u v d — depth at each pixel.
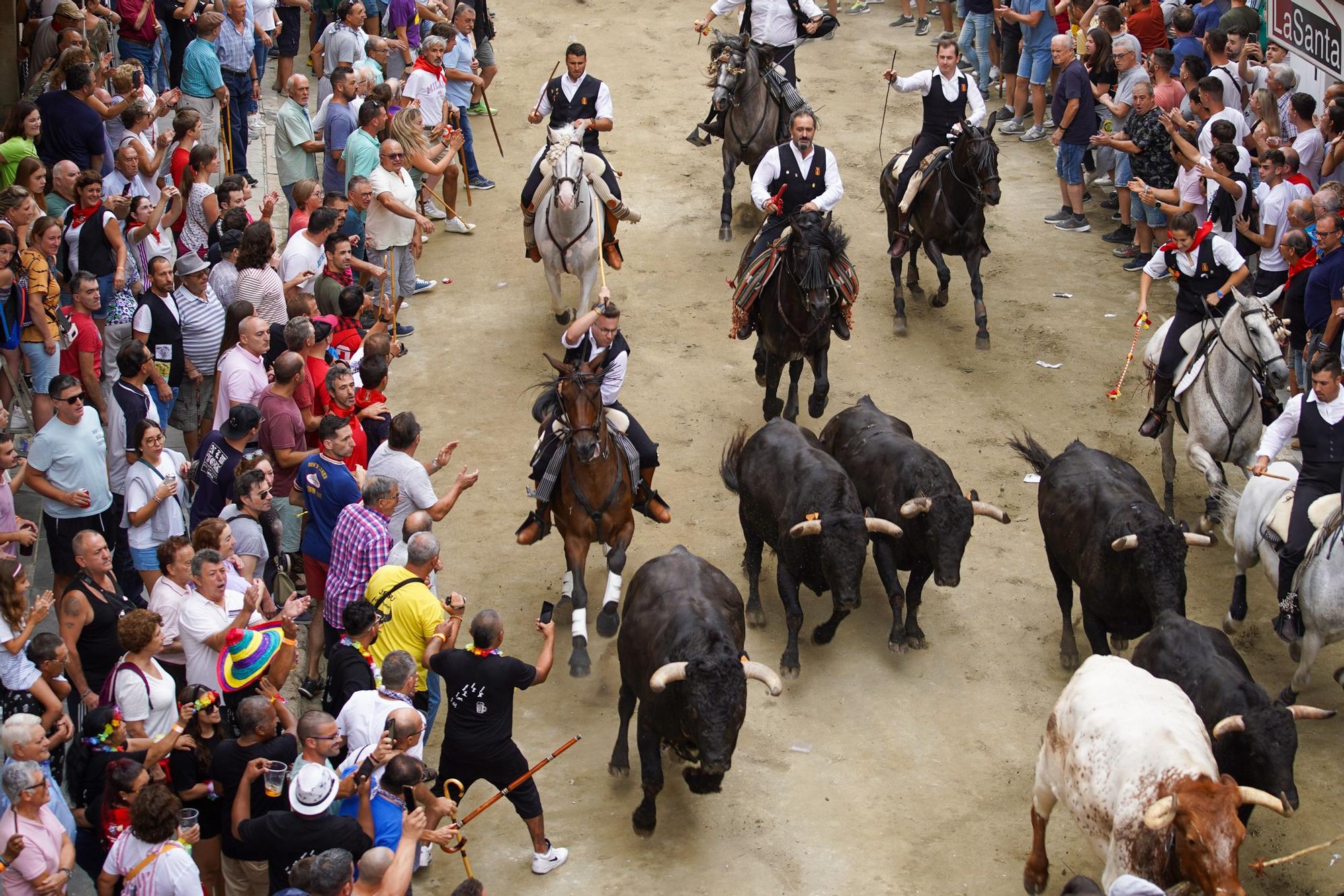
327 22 22.31
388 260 16.66
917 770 10.51
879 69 24.22
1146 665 9.34
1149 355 13.34
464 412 15.26
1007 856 9.69
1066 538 10.98
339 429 10.37
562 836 9.84
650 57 25.00
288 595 10.67
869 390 15.73
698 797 10.20
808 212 13.70
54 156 13.94
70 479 10.21
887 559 11.54
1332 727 10.85
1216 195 15.48
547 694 11.28
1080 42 20.14
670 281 18.12
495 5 27.39
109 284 12.66
